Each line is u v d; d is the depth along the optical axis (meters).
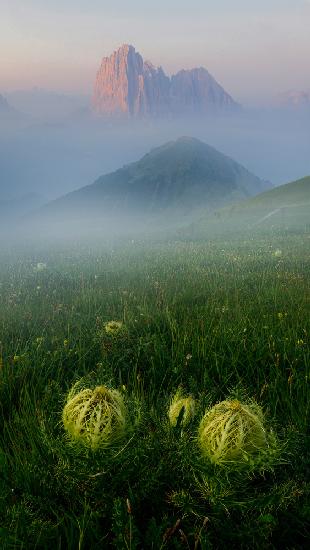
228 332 5.57
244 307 7.18
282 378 4.12
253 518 2.21
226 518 2.21
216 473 2.01
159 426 2.37
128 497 2.27
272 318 6.35
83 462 2.05
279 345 5.06
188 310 7.08
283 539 2.32
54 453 2.28
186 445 2.14
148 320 6.55
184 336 5.48
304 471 2.50
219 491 2.09
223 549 2.18
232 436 1.97
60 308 8.17
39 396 3.96
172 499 2.21
